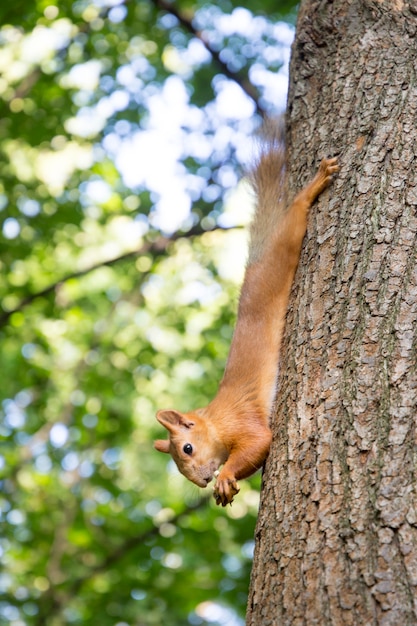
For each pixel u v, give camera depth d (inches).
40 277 600.1
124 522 494.0
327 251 189.3
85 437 532.7
